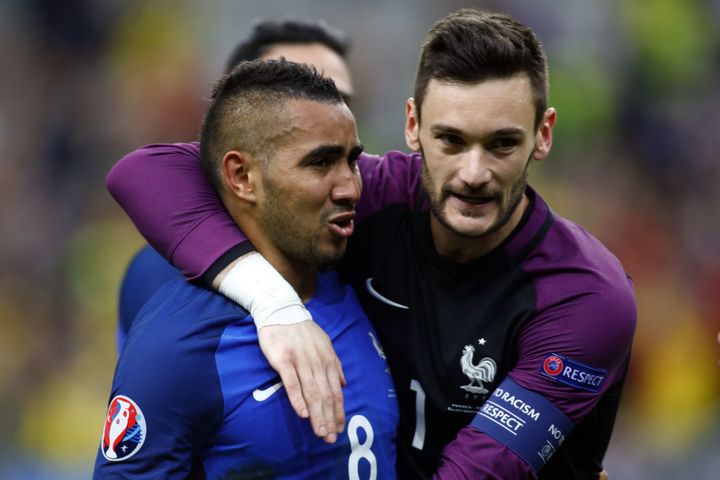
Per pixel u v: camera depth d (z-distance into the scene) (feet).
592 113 111.65
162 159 31.81
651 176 110.22
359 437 29.66
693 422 87.30
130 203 31.40
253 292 28.66
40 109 118.01
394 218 33.04
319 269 31.89
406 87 118.21
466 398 31.19
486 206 29.25
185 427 27.91
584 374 30.32
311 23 47.78
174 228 30.30
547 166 108.27
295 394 26.99
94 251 105.91
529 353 30.58
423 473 32.14
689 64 117.80
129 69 120.37
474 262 31.27
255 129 29.12
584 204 106.32
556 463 33.01
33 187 112.57
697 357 91.15
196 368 27.99
